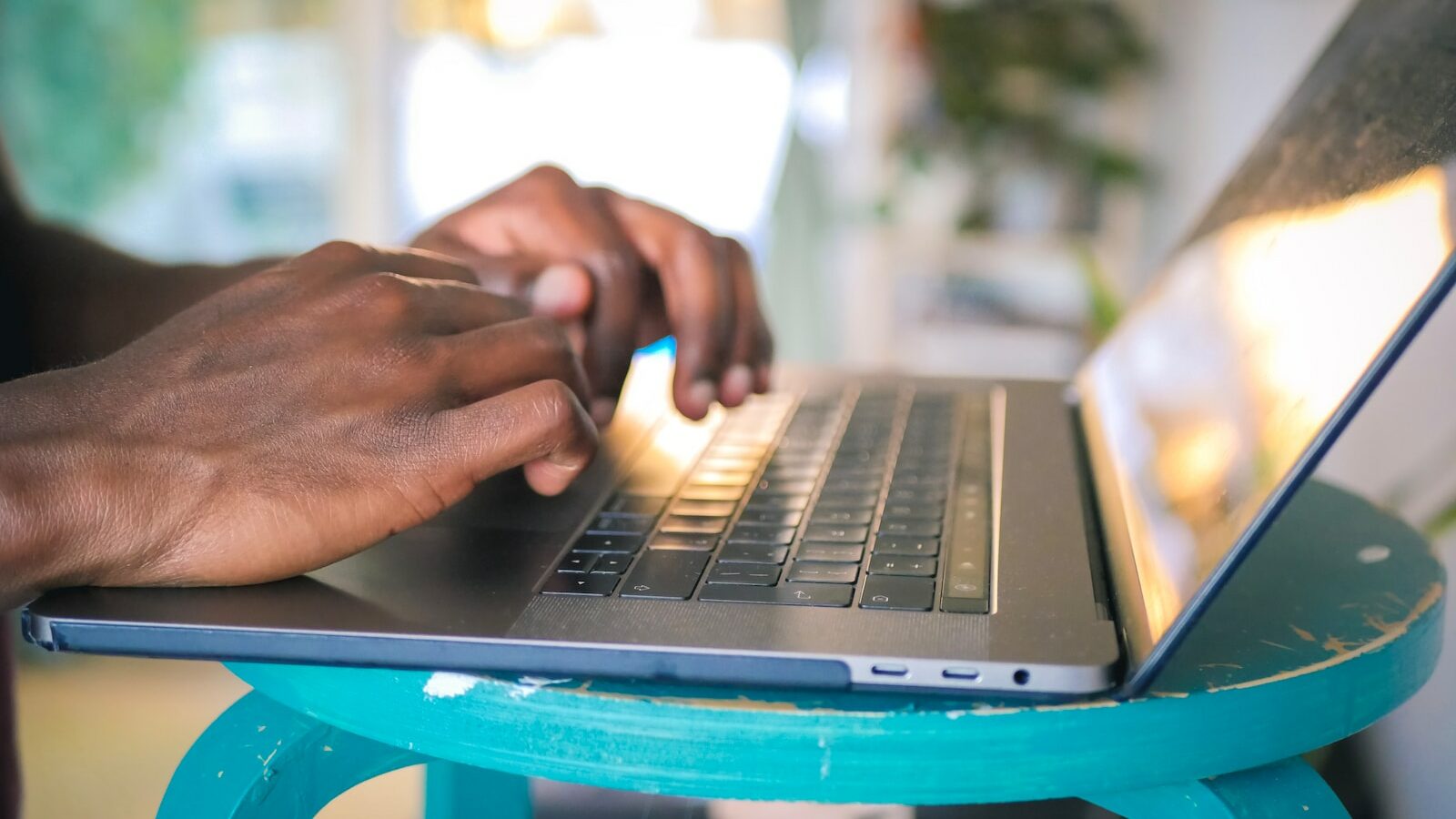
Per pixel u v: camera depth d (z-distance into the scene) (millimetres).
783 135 2631
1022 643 315
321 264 437
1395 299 292
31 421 364
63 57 2412
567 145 2850
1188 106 2131
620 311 583
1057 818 591
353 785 418
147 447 362
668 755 326
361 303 410
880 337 2561
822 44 2561
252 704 413
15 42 2357
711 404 581
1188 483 381
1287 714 335
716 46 2812
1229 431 376
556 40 2801
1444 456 697
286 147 2658
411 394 388
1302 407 315
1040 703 317
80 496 350
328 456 371
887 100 2492
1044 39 2168
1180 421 439
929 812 602
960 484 483
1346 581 413
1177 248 645
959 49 2189
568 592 361
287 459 369
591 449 403
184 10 2512
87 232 727
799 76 2580
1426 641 383
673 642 322
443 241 611
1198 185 2057
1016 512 432
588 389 457
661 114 2846
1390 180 348
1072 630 324
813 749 318
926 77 2266
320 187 2693
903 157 2271
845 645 316
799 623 333
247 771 382
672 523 432
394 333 404
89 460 356
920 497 465
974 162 2242
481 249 612
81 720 1756
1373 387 280
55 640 345
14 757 728
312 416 378
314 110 2660
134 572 358
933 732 314
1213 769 331
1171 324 541
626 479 498
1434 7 414
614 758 330
